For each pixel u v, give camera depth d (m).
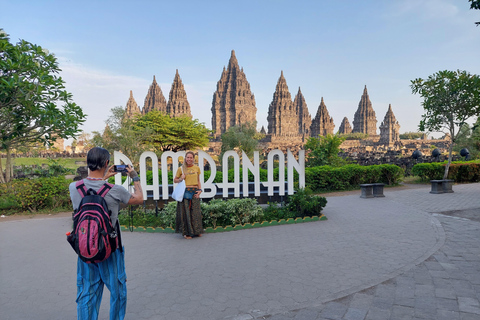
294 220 8.41
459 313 3.53
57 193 11.58
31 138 12.30
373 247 6.12
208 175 13.05
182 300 3.98
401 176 18.22
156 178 9.28
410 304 3.76
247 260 5.48
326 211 10.02
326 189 16.42
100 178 2.86
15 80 9.86
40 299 4.13
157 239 6.98
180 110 121.94
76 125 11.77
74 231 2.58
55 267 5.37
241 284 4.45
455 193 13.74
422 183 19.22
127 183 9.38
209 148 64.94
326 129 122.50
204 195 9.63
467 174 18.95
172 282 4.57
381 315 3.52
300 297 4.01
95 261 2.60
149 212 9.15
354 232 7.32
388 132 112.00
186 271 5.00
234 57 126.06
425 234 7.03
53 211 11.24
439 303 3.77
